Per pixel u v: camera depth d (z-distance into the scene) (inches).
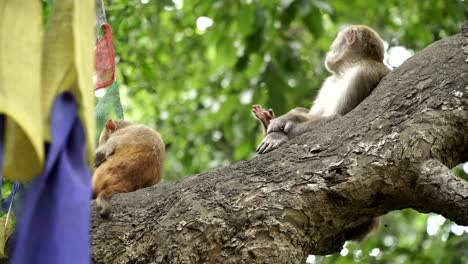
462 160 274.8
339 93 351.6
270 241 247.3
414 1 671.8
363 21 683.4
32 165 152.6
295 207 253.3
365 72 346.6
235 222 250.8
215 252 246.7
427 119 264.8
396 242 585.9
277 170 263.4
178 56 690.2
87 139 153.6
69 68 157.0
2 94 146.5
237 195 257.0
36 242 149.4
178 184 271.3
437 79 273.9
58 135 152.8
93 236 258.7
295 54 629.0
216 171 271.7
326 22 711.7
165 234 251.8
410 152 258.7
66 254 147.9
